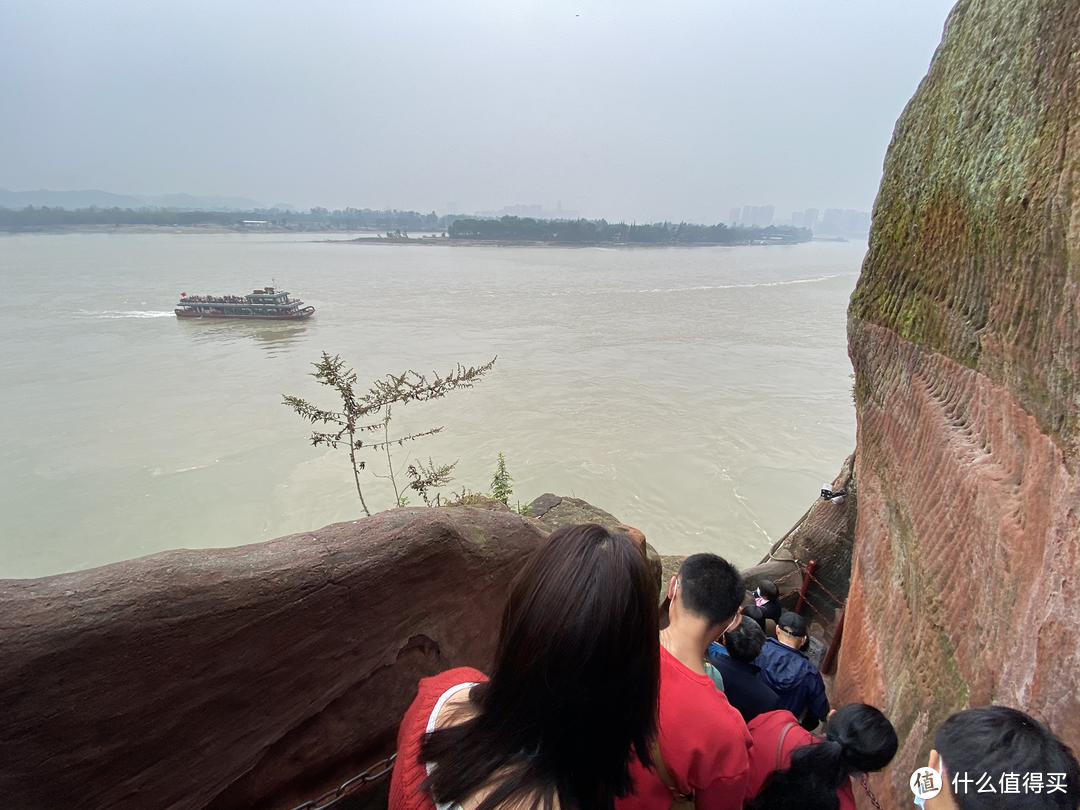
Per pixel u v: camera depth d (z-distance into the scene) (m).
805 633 3.04
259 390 29.75
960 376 2.81
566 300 67.25
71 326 46.28
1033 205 2.28
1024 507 2.18
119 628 1.35
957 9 3.11
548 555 1.08
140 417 25.86
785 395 30.50
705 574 1.74
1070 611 1.82
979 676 2.27
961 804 1.41
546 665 0.99
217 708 1.62
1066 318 2.05
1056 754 1.37
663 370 35.69
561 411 27.31
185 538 16.94
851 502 5.81
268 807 1.85
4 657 1.23
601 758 1.07
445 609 2.16
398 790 1.18
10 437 23.64
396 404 27.69
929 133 3.20
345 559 1.75
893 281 3.56
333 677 1.87
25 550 16.31
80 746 1.41
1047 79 2.27
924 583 2.84
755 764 1.97
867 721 1.78
